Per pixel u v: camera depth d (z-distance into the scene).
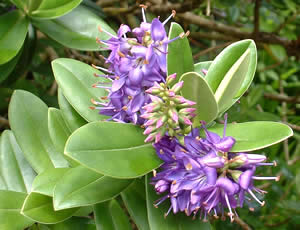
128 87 0.18
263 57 0.53
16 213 0.21
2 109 0.30
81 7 0.25
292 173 0.39
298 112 0.57
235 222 0.33
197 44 0.44
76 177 0.18
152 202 0.18
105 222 0.20
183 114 0.17
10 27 0.24
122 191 0.19
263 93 0.42
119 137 0.18
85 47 0.24
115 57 0.18
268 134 0.17
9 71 0.24
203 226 0.19
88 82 0.22
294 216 0.40
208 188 0.16
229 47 0.19
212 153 0.17
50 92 0.35
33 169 0.23
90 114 0.21
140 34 0.19
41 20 0.24
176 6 0.32
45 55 0.34
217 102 0.18
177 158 0.17
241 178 0.16
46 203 0.20
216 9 0.47
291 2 0.43
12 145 0.23
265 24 0.46
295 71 0.56
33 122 0.22
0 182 0.22
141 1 0.31
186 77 0.17
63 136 0.21
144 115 0.17
